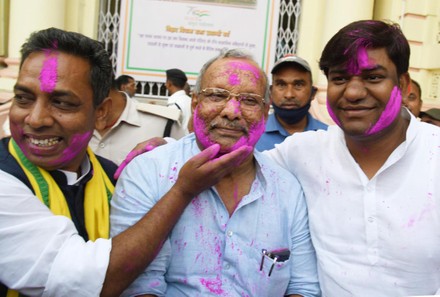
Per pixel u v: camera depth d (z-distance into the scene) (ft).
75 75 4.66
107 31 19.31
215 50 19.21
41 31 4.79
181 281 4.94
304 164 5.87
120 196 5.11
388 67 5.03
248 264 5.02
